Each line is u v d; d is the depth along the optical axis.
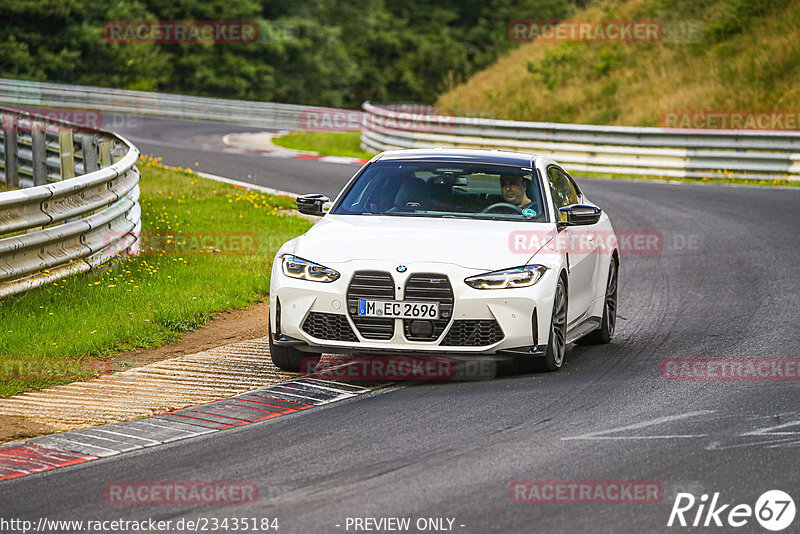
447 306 25.95
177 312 34.00
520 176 30.47
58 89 145.75
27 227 33.72
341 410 23.95
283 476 19.16
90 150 52.06
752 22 124.19
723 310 37.38
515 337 26.16
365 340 26.16
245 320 35.31
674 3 140.62
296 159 94.50
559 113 125.12
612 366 28.70
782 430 21.97
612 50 136.12
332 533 16.22
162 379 27.17
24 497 18.30
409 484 18.55
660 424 22.45
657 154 88.31
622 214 64.94
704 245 53.72
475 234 27.61
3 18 174.00
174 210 56.06
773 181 84.50
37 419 23.48
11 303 32.59
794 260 48.50
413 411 23.67
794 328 33.78
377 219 28.95
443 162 31.05
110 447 21.31
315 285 26.42
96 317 32.66
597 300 31.83
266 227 53.47
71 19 178.12
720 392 25.39
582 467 19.45
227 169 82.00
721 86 111.62
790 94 104.56
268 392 25.77
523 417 23.03
